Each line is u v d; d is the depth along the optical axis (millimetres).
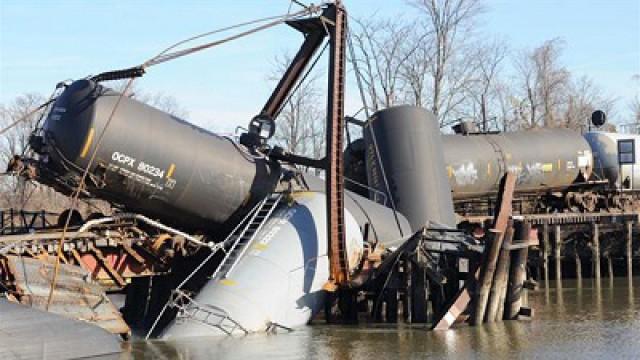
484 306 23031
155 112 22703
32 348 17109
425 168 29312
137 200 22656
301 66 25984
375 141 29516
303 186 26016
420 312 23422
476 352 19438
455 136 37531
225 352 19125
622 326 23062
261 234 23281
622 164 42188
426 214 28781
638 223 38625
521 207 41438
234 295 21484
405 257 23594
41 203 44375
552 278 38750
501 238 22734
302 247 23188
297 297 22578
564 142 40000
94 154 21250
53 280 18359
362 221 25828
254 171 24297
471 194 37125
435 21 56594
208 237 24875
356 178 32344
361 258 24672
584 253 39062
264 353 19109
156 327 22547
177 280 23875
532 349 19750
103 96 21516
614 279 37969
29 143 21719
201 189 23281
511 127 69812
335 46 24156
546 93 70625
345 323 23469
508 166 37625
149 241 22609
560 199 41719
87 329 18297
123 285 22359
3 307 17219
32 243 19719
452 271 23938
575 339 21031
